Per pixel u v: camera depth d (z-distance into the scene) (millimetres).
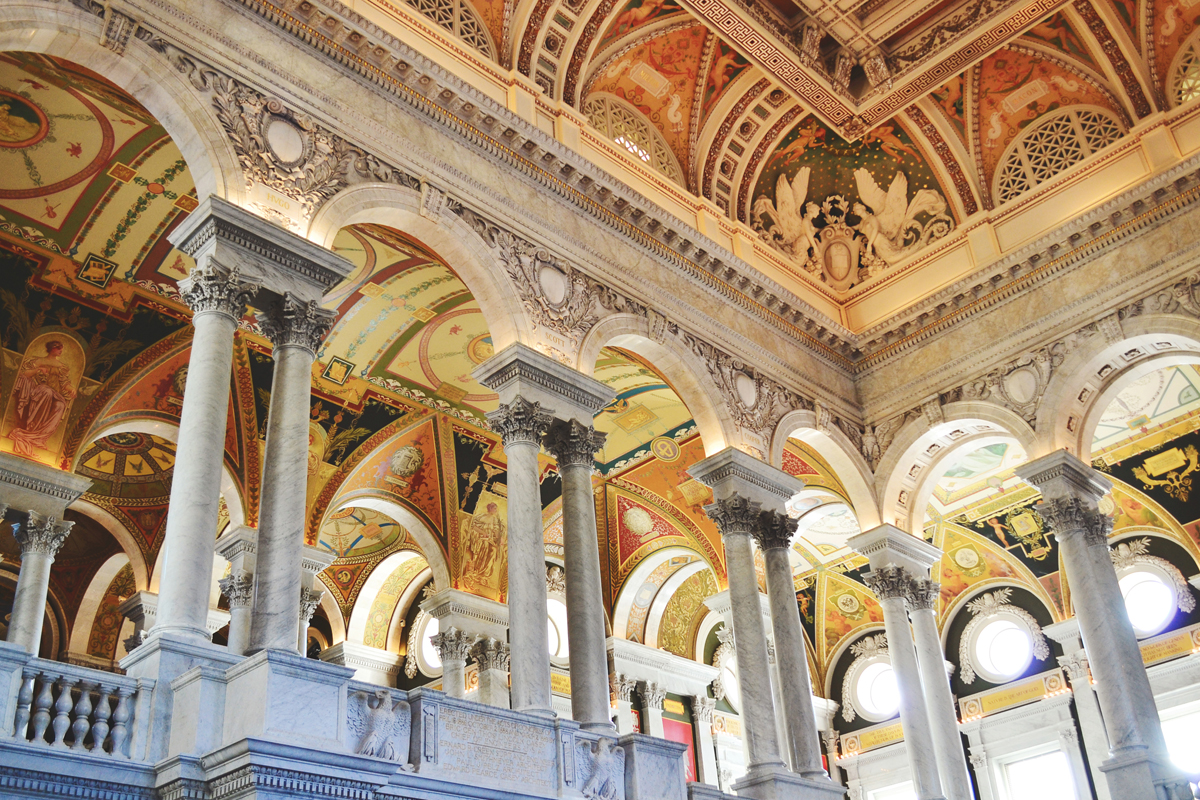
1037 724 28359
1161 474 26797
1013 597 29922
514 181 18406
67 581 25469
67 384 19672
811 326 23578
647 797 14758
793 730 18766
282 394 13656
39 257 18578
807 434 22938
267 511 13000
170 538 12125
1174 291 20359
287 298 13953
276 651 11312
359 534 27016
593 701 15359
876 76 22406
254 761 10430
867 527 23406
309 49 16078
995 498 28609
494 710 13633
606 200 19703
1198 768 25688
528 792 13305
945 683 22391
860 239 25766
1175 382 24531
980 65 23797
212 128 14367
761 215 24750
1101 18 22141
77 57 13930
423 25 18156
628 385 23875
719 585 26891
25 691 10469
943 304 23250
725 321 21703
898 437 23531
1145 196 20812
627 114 22359
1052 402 21453
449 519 24844
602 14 20766
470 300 21266
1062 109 23375
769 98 23922
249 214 13852
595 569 16469
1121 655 19500
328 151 15656
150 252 19109
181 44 14555
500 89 19109
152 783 10844
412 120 17141
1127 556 27875
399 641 28953
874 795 31141
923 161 24797
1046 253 22062
